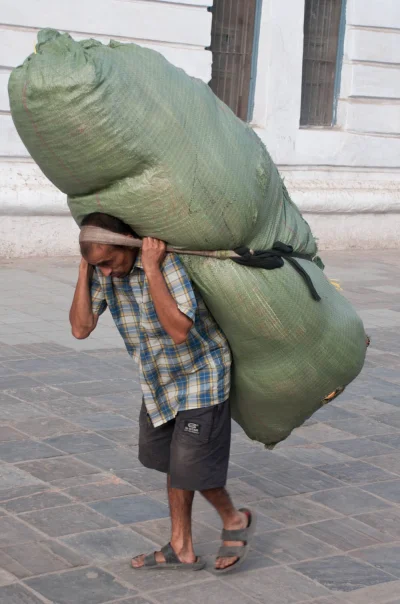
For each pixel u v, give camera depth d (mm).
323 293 3955
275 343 3834
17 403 6195
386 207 14062
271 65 13078
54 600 3742
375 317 9641
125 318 3846
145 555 4074
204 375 3857
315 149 13641
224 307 3713
